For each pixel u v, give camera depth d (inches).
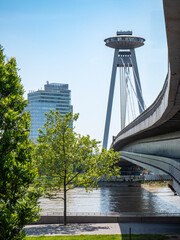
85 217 1968.5
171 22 553.0
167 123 1700.3
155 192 4466.0
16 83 917.2
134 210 2999.5
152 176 5679.1
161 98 1421.0
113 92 6127.0
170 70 816.9
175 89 984.3
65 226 1845.5
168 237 1535.4
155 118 1649.9
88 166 1918.1
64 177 1921.8
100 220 1962.4
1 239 767.7
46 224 1927.9
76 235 1557.6
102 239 1476.4
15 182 840.9
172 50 672.4
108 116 6058.1
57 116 1921.8
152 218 1950.1
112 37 7012.8
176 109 1285.7
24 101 921.5
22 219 821.9
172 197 3944.4
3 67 922.1
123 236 1545.3
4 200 856.3
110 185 5280.5
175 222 1934.1
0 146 839.7
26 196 882.1
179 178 1380.4
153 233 1641.2
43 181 1950.1
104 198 3838.6
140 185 5324.8
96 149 1971.0
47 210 2930.6
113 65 6338.6
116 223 1924.2
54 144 1903.3
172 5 498.6
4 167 819.4
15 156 866.1
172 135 2018.9
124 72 6540.4
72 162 1920.5
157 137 2440.9
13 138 862.5
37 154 1900.8
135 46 7175.2
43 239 1461.6
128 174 6732.3
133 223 1918.1
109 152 1962.4
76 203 3422.7
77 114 1945.1
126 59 7165.4
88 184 1943.9
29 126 903.7
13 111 873.5
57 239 1465.3
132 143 3705.7
